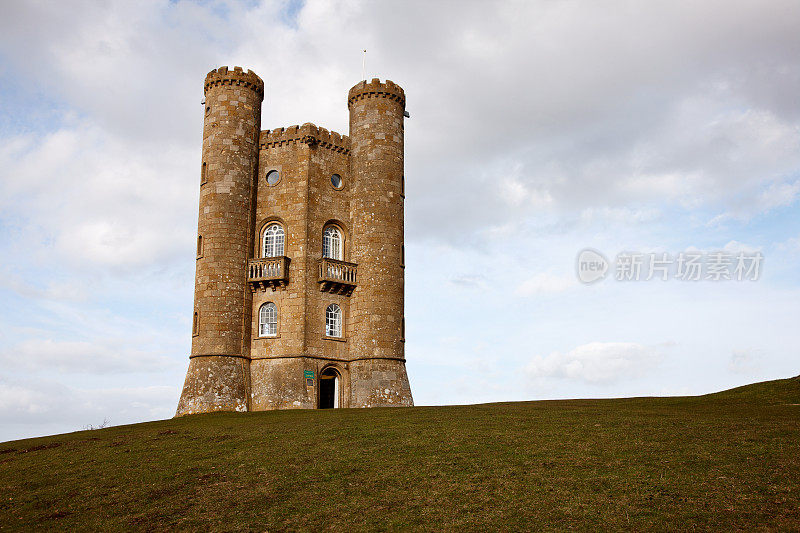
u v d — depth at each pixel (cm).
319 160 4816
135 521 1970
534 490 2006
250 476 2306
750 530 1658
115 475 2423
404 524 1845
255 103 4794
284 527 1875
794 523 1670
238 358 4406
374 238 4731
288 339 4478
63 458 2761
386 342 4603
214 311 4388
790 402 3148
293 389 4350
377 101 4947
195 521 1948
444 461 2323
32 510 2108
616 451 2298
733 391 3669
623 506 1848
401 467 2291
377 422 3078
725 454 2169
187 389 4281
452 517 1869
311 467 2358
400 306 4734
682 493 1894
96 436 3322
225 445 2784
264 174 4781
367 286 4675
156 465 2527
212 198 4541
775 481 1914
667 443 2347
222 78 4706
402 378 4616
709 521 1722
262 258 4556
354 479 2206
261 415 3794
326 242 4781
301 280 4544
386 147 4881
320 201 4753
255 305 4581
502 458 2314
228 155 4600
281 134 4816
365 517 1905
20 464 2711
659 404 3425
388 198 4819
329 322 4641
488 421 2928
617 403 3588
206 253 4475
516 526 1788
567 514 1831
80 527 1947
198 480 2300
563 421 2842
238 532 1861
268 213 4716
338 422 3155
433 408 3625
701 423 2619
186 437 3034
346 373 4634
